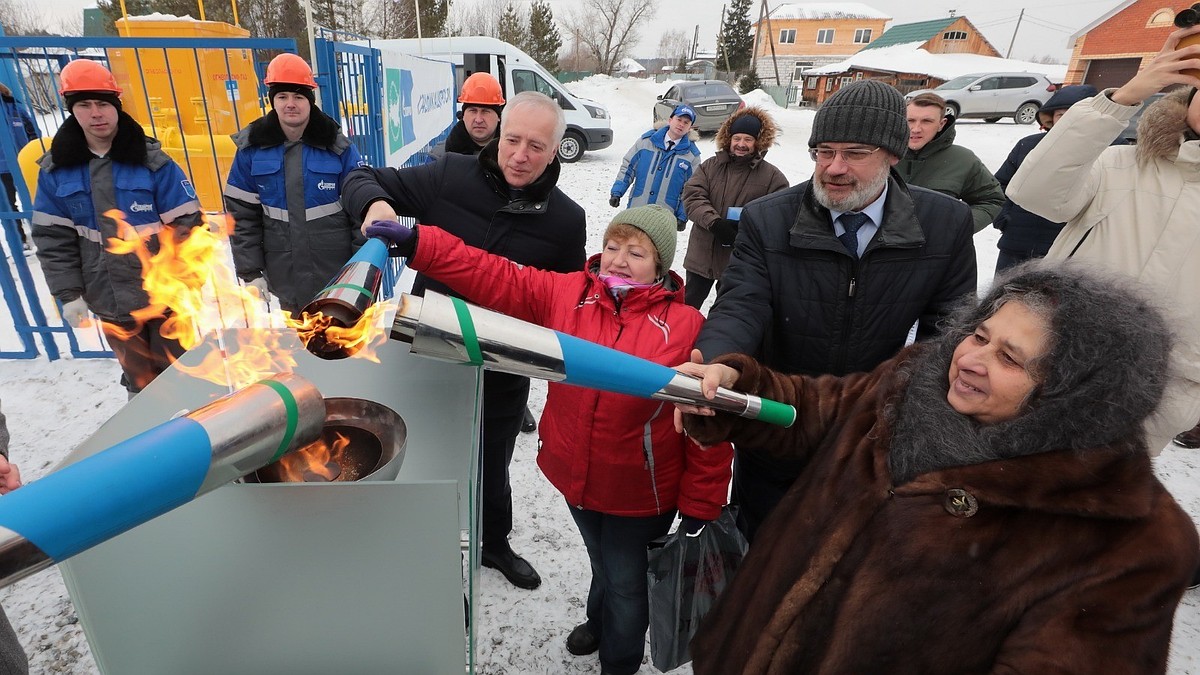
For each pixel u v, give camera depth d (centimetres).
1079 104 175
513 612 210
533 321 162
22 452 281
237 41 292
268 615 88
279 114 271
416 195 189
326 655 92
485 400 191
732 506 163
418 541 82
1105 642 78
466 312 86
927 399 101
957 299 158
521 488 271
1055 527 85
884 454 106
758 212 167
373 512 79
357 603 87
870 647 95
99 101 246
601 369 96
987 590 87
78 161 253
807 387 132
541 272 161
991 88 1638
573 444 153
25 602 205
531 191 185
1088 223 200
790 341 167
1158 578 79
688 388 106
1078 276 90
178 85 471
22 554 51
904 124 145
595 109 1138
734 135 348
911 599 92
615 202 501
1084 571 82
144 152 262
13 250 335
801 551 112
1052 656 79
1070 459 85
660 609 154
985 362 92
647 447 147
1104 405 82
